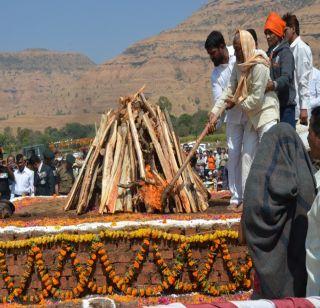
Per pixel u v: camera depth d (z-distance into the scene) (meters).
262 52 11.32
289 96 11.93
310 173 6.73
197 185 12.66
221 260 10.77
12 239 10.55
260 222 6.57
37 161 21.78
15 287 10.56
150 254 10.55
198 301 10.26
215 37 12.70
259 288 6.77
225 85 12.89
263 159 6.73
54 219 11.48
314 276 6.24
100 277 10.52
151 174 12.06
